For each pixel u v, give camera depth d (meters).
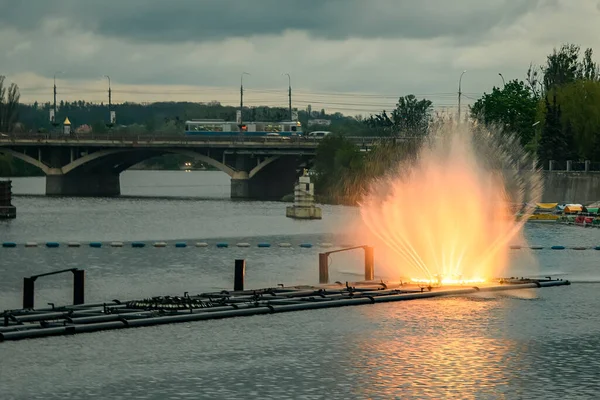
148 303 80.19
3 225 197.88
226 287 101.12
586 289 93.56
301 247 147.75
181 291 98.00
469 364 63.94
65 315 75.50
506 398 56.75
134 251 141.75
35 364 62.91
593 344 69.56
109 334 71.00
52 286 100.81
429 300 86.00
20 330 70.38
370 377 60.75
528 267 118.62
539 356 66.00
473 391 58.03
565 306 83.81
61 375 60.62
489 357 65.75
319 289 88.56
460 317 78.50
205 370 62.06
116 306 79.50
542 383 59.66
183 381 59.69
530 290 92.69
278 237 166.75
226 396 56.84
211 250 143.00
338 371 62.06
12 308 88.00
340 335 71.62
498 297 88.19
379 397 56.78
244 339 70.06
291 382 59.62
